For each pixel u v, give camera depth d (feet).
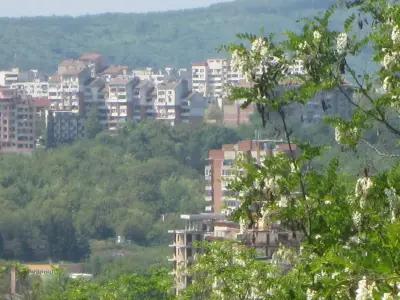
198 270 154.92
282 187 121.80
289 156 123.95
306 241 116.06
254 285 142.00
